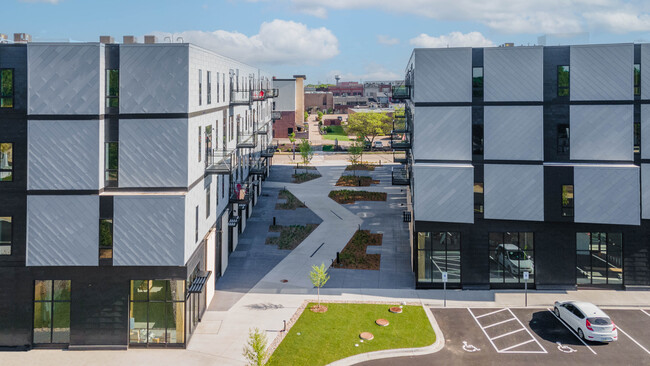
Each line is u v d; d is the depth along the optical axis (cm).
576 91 2986
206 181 2795
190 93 2403
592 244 3055
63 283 2377
